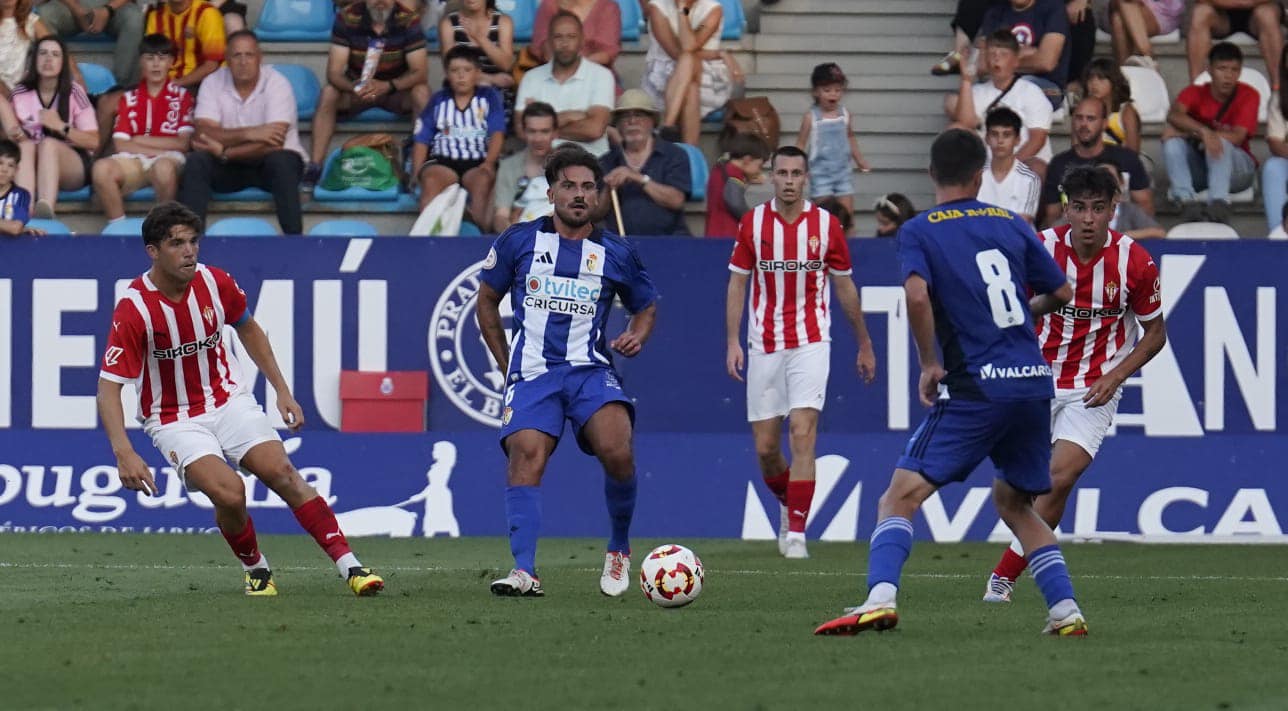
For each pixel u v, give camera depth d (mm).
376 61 49531
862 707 15148
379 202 48719
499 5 52812
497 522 41125
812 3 53625
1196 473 41156
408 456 41406
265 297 42000
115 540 38625
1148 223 45719
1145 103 50688
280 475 25391
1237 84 48656
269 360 26078
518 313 25281
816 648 19188
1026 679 16922
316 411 42094
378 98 49781
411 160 48250
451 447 41406
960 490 41031
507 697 15602
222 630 20766
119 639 19859
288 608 23625
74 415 42031
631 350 25719
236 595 25844
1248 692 16219
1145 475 41188
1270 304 41938
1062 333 27156
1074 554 37656
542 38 50438
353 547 37719
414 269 42062
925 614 23859
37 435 41531
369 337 42062
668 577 23953
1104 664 18109
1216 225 47906
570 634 20438
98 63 51875
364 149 48781
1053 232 27266
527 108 46000
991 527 40812
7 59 47344
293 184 47312
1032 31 49812
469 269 42094
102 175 47125
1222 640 20625
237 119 47844
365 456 41469
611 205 44250
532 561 25594
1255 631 21781
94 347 42031
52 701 15391
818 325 36344
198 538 39344
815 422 36406
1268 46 51375
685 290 42031
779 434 36969
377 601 24719
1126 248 26578
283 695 15703
